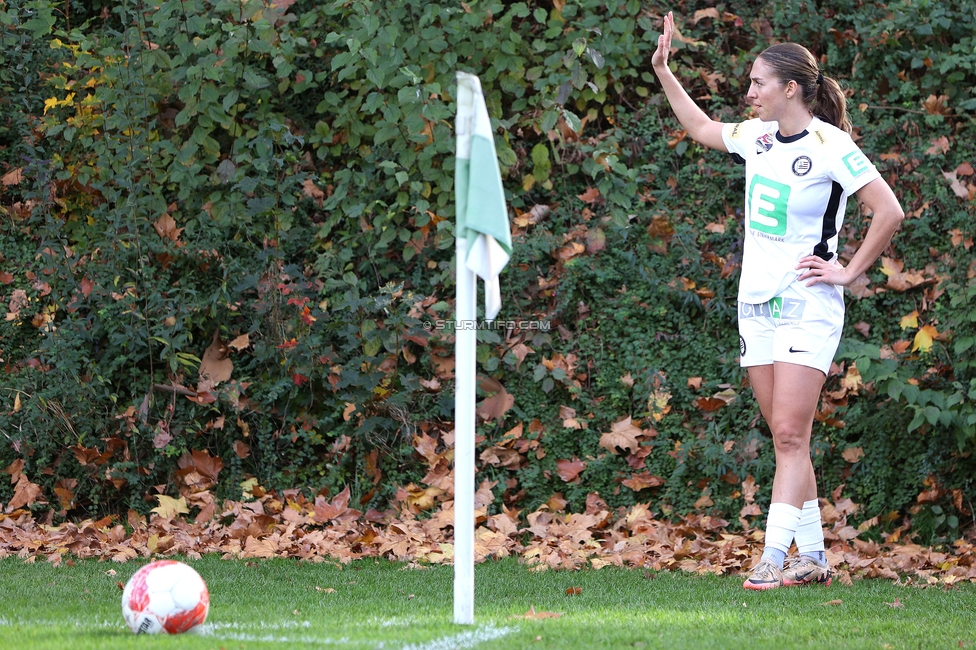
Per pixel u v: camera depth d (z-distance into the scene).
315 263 25.06
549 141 25.91
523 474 23.52
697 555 20.09
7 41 25.06
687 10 26.72
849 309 23.92
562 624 12.88
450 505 22.42
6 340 24.23
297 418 24.09
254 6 24.09
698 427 23.56
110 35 25.98
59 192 25.47
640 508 22.78
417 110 23.47
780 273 16.59
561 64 25.47
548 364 23.97
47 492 23.14
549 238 24.80
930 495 21.73
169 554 20.06
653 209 25.02
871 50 25.48
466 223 12.02
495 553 20.47
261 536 21.09
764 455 22.55
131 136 24.23
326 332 24.38
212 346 24.38
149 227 24.33
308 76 24.92
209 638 11.26
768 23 26.45
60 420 22.88
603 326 24.62
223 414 23.80
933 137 24.94
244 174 24.83
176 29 25.05
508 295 24.58
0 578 17.20
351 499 23.20
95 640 11.02
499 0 24.64
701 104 26.44
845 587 17.23
